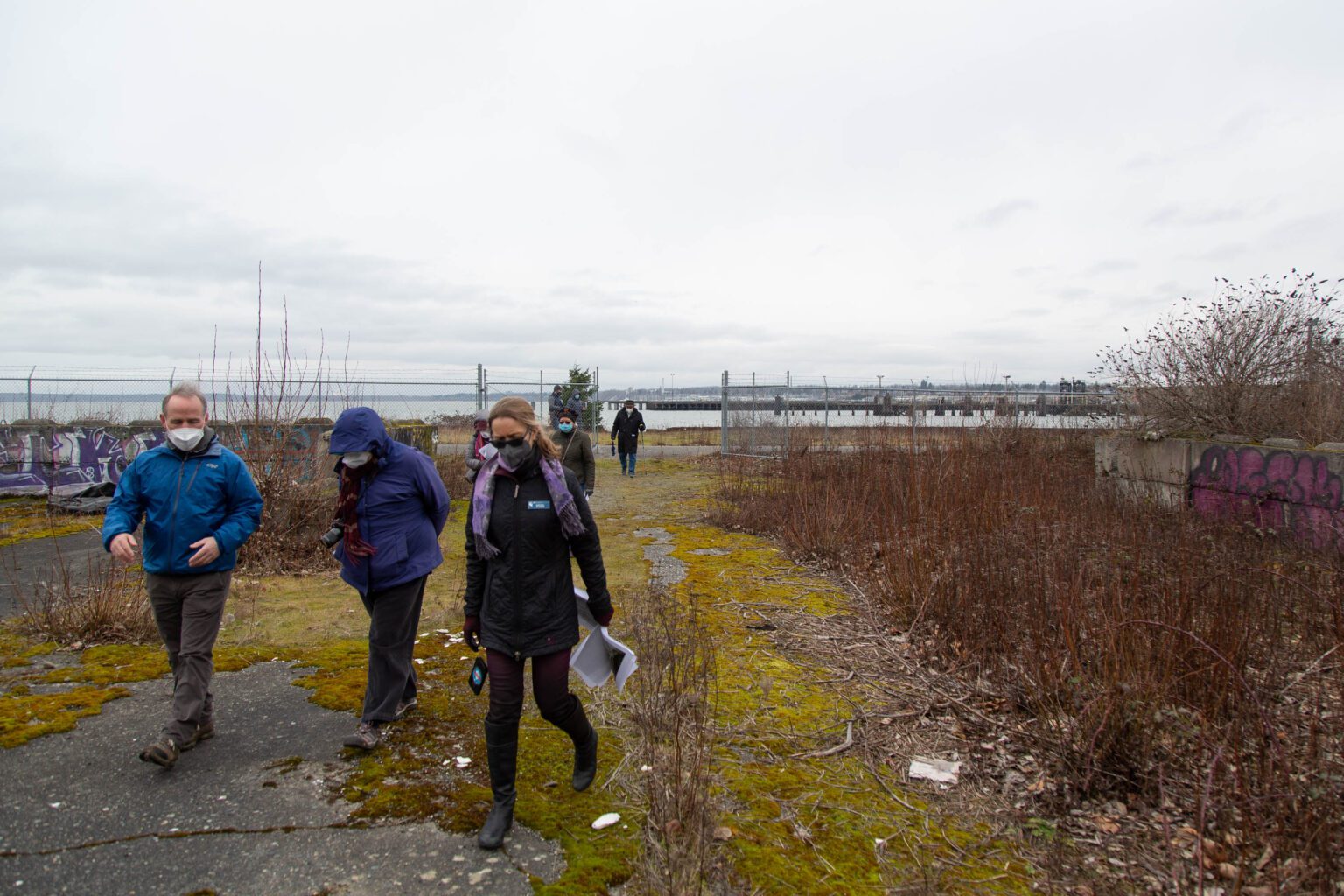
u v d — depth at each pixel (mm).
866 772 3676
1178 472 9250
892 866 2914
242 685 4449
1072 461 11711
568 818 3107
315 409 8500
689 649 4723
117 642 5172
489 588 3107
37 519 10273
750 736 3975
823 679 4793
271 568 7375
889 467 9938
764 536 9875
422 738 3791
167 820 3004
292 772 3422
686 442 29250
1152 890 2795
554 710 3152
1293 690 3969
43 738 3676
